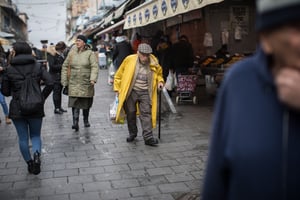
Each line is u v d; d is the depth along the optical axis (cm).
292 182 127
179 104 1027
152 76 631
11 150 632
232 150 136
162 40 1191
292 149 127
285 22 119
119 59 1130
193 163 544
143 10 933
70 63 733
